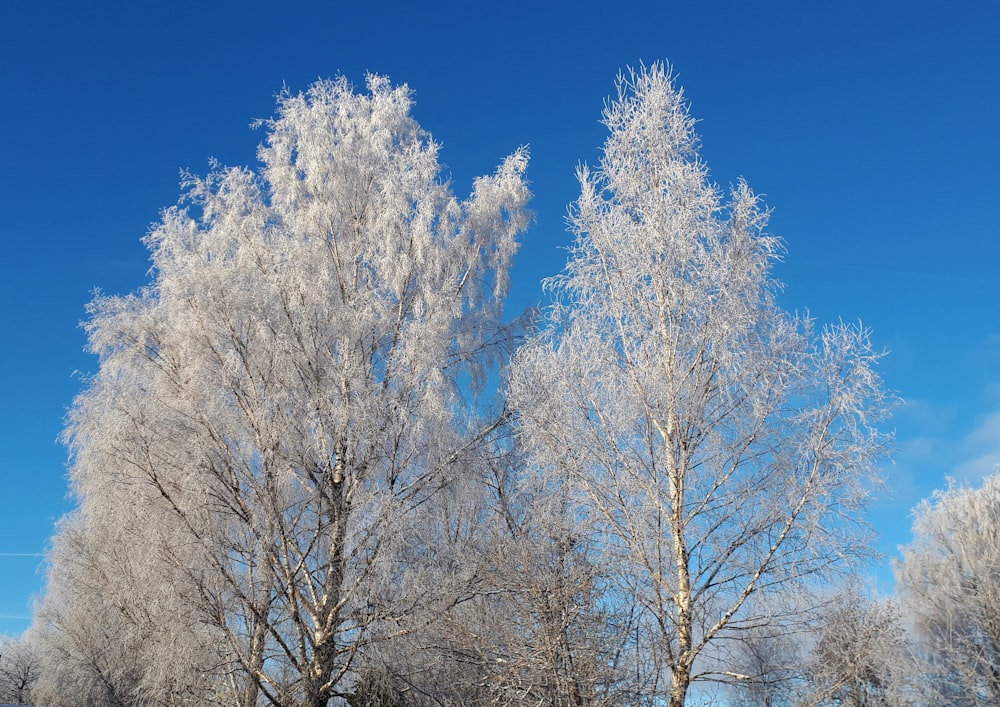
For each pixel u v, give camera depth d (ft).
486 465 46.52
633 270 36.35
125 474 41.60
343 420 41.50
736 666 32.94
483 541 41.98
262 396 42.45
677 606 32.27
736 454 33.53
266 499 40.45
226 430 41.81
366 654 40.78
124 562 46.50
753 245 35.29
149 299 44.57
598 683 32.96
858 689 33.91
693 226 35.86
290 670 42.50
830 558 31.73
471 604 39.40
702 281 34.58
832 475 32.14
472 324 51.49
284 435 41.57
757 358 34.14
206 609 38.68
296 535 42.37
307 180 49.60
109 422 41.16
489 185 53.93
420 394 44.52
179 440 40.78
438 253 49.60
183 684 39.60
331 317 44.62
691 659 31.32
